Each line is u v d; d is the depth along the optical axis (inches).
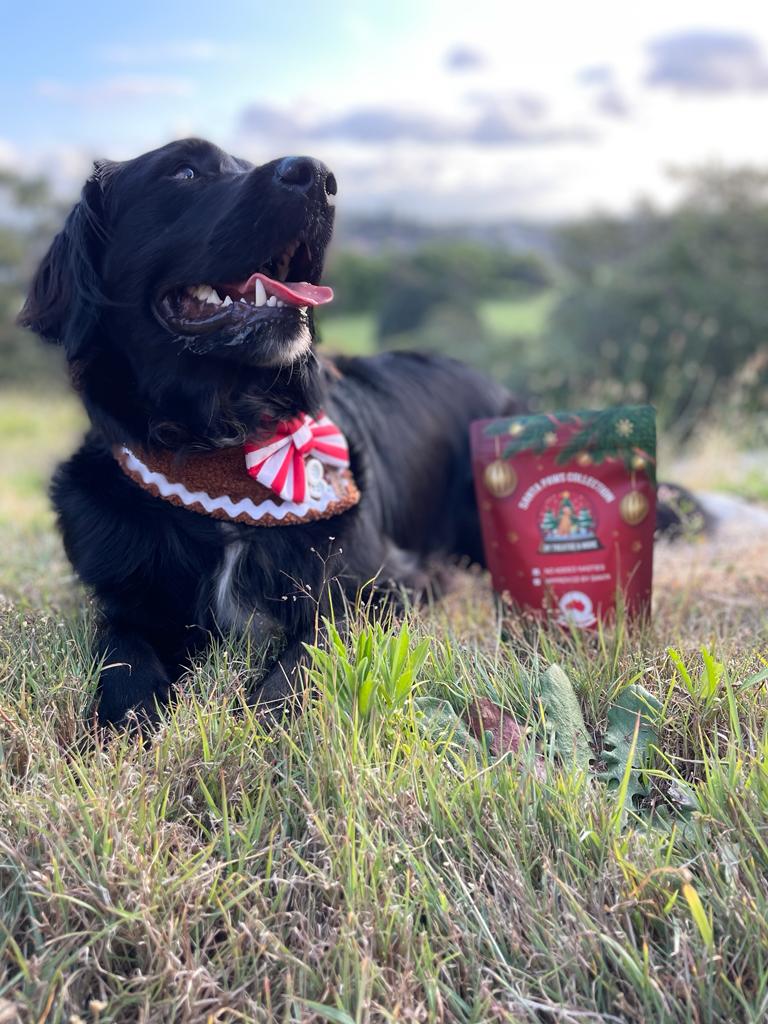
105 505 36.3
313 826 24.7
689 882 22.7
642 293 218.7
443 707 29.9
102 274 37.3
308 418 38.1
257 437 36.3
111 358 37.4
